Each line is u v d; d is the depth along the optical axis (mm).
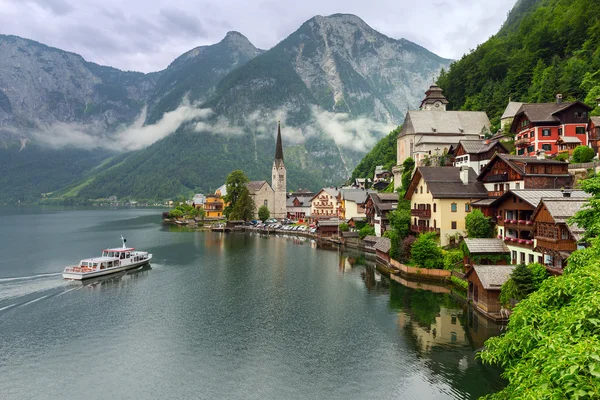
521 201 56844
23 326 49625
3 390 35000
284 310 55562
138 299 61000
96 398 33906
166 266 86375
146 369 38719
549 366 14031
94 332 47750
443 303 56875
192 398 33875
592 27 125938
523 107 93562
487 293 48812
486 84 152000
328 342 44500
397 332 46781
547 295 21781
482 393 33781
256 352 42250
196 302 59531
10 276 74875
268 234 153750
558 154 79688
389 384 35562
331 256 99188
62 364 39688
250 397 33969
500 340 21797
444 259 69938
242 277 75625
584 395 12453
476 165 90125
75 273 72750
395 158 174750
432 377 36531
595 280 19062
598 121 75750
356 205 137875
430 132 130875
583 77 109625
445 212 74000
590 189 30984
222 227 167125
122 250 85438
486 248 59156
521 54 150125
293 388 35250
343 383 35938
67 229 167875
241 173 185750
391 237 83312
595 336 14531
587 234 29953
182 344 44312
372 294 62594
